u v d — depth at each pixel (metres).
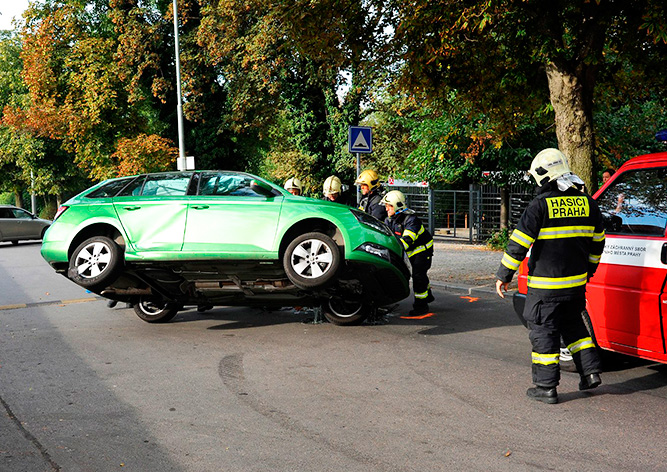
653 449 3.93
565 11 9.10
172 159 29.31
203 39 24.62
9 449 4.02
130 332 7.62
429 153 18.27
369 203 8.98
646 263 4.90
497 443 4.05
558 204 4.73
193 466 3.75
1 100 46.19
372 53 10.60
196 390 5.25
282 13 9.94
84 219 7.63
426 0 8.60
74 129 30.67
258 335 7.32
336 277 7.00
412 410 4.69
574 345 4.98
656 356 4.88
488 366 5.88
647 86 11.45
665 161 5.06
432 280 11.31
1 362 6.25
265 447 4.02
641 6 8.35
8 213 25.86
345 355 6.34
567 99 8.85
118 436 4.24
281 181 29.50
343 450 3.96
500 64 10.46
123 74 28.64
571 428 4.30
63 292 11.38
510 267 4.79
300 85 24.02
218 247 7.24
